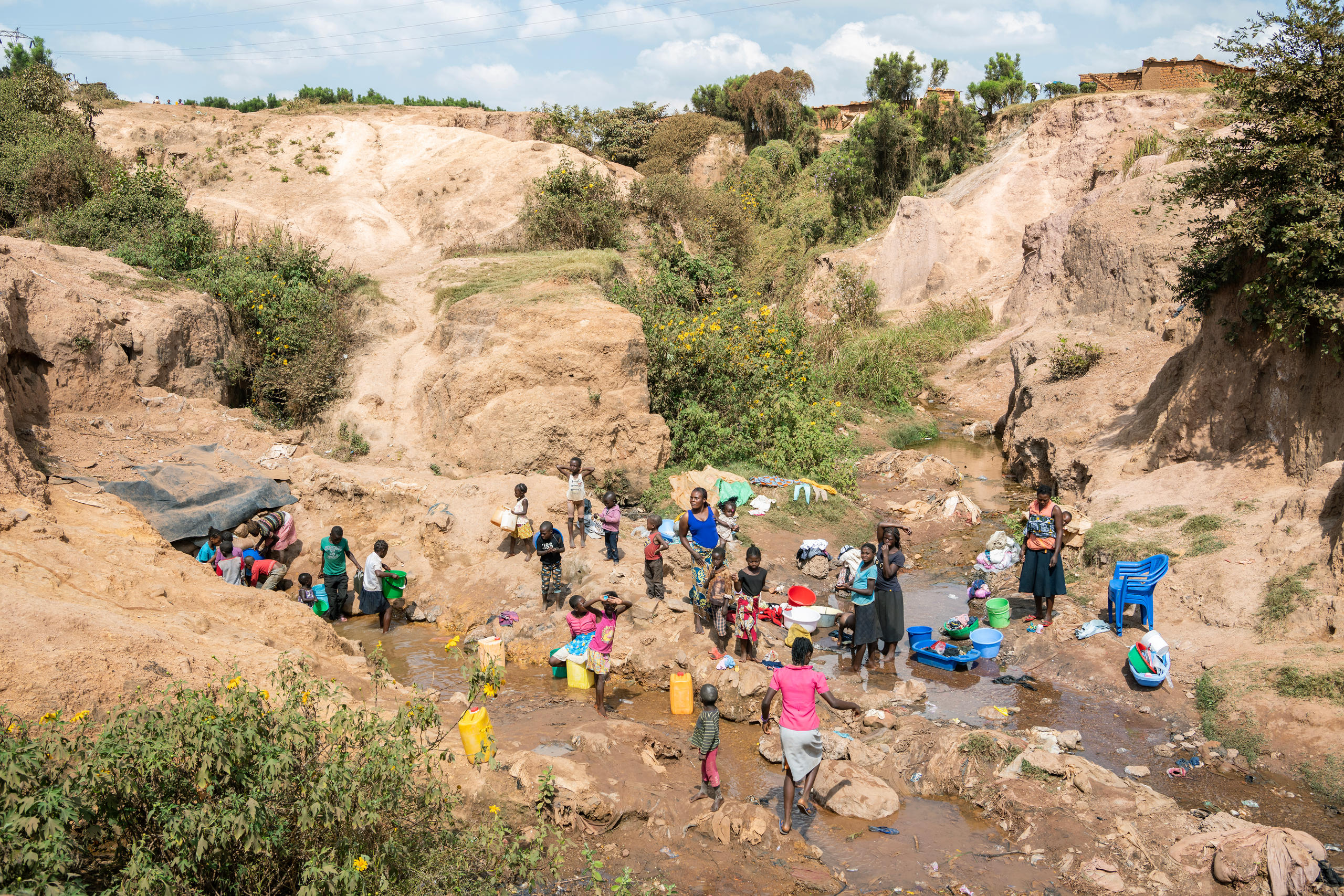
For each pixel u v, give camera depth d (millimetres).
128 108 31875
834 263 33281
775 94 46469
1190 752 7691
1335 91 10805
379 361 16891
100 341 13445
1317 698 7727
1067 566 11789
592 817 6395
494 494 12797
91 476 11672
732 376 17172
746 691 8547
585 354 14750
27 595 7195
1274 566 9688
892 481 16797
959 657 9547
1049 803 6664
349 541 12586
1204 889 5812
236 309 16953
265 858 4660
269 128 29422
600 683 8508
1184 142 12727
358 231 24453
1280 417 11727
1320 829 6496
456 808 6219
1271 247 11367
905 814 6844
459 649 10422
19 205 20672
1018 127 39312
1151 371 16922
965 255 32562
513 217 24656
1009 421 19797
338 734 5211
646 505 14109
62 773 4418
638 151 47688
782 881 5980
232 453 13305
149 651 7145
